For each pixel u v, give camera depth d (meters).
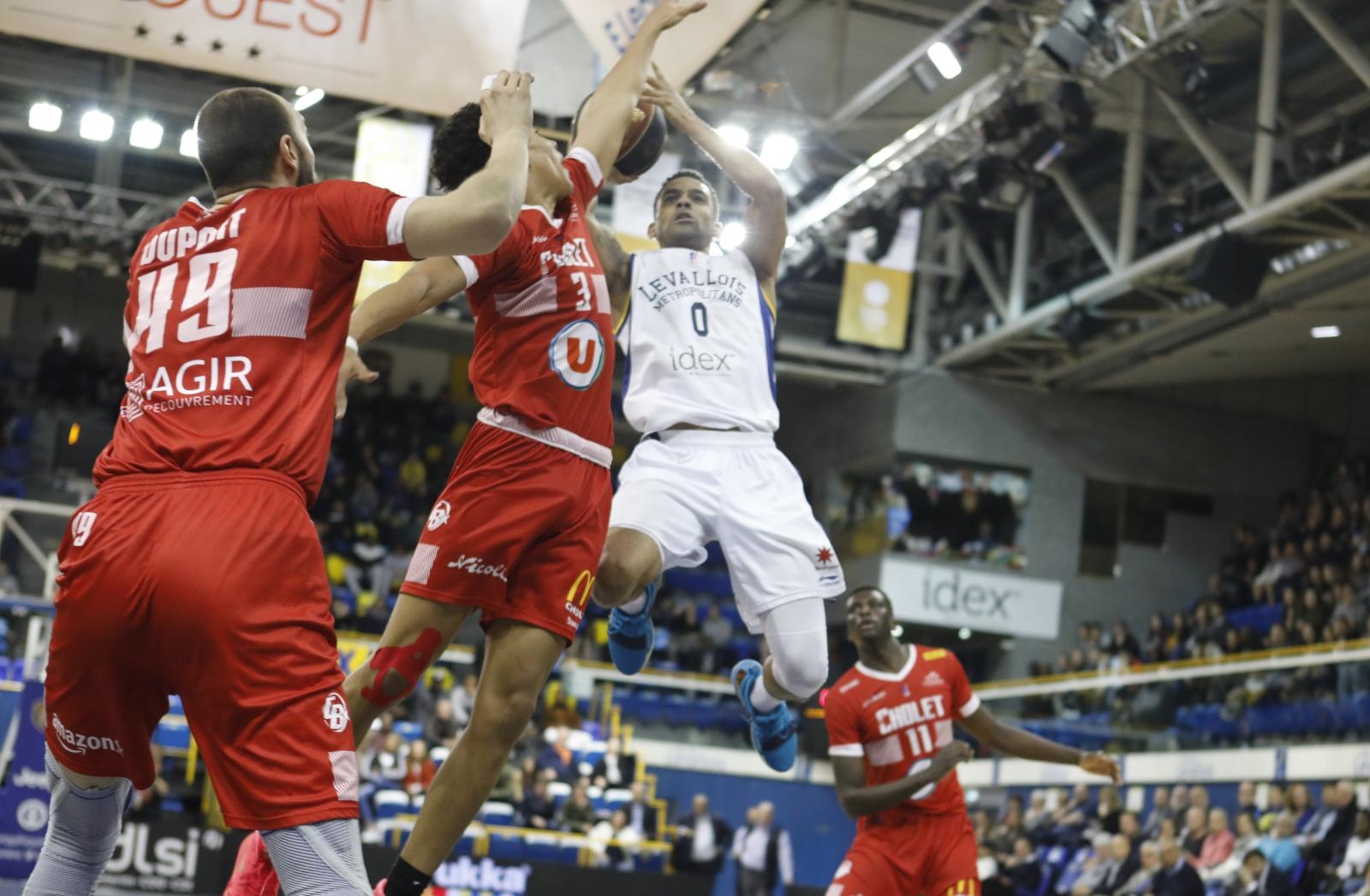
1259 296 17.36
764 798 18.47
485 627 3.34
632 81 3.61
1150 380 21.69
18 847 9.86
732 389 4.03
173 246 2.58
